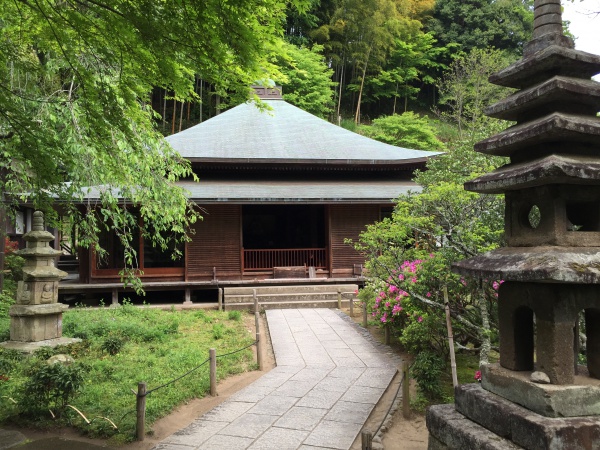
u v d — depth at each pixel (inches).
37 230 371.6
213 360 273.1
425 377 252.7
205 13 152.9
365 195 579.8
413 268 286.5
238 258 594.6
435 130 1453.0
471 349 264.8
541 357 124.2
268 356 359.3
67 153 258.5
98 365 304.2
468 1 1749.5
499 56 1123.9
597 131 121.4
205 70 188.5
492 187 136.4
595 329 126.8
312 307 546.6
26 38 205.3
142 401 211.8
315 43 1472.7
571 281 109.2
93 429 215.8
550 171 115.0
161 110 1461.6
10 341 364.5
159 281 569.9
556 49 123.0
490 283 255.1
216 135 733.9
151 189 311.3
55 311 369.4
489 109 146.3
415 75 1640.0
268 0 155.7
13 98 267.3
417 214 295.7
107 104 199.8
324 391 272.8
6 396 250.4
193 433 215.3
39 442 207.3
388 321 349.7
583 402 116.4
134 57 184.2
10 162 302.4
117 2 152.6
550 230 124.0
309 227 754.8
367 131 1390.3
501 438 123.1
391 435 215.3
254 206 770.8
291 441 205.3
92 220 305.7
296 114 851.4
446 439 139.5
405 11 1686.8
